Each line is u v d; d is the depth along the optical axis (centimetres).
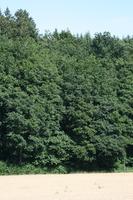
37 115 6369
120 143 6888
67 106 6812
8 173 6222
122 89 7650
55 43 8625
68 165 6694
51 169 6488
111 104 7044
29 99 6362
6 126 6275
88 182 4847
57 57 7381
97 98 6988
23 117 6222
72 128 6762
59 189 4066
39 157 6406
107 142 6769
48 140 6462
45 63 6900
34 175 6009
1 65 6544
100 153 6769
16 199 3325
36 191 3894
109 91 7231
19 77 6575
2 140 6366
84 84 6925
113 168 7012
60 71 7106
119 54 8762
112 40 8994
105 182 4862
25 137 6294
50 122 6531
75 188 4172
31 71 6612
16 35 9581
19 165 6331
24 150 6328
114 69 7981
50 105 6562
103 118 6919
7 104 6262
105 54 8706
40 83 6662
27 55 6862
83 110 6769
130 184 4622
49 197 3453
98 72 7281
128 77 7788
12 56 6769
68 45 8488
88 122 6769
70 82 6906
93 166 6894
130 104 7550
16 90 6378
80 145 6675
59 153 6500
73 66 7175
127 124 7269
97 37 9025
